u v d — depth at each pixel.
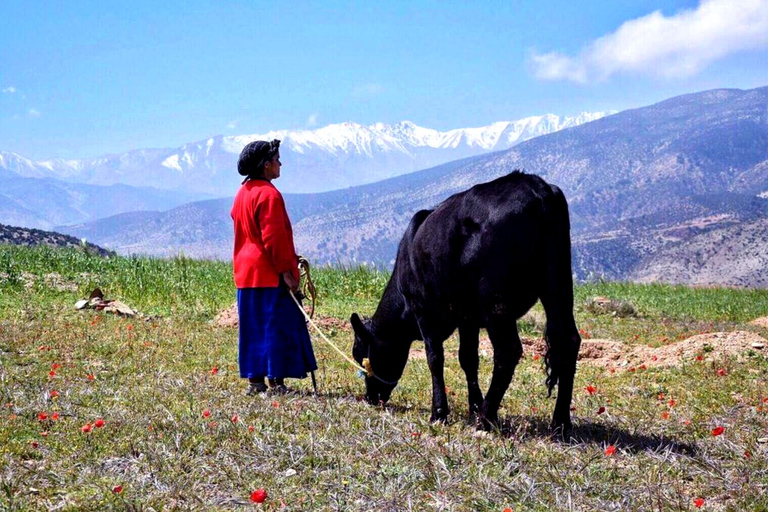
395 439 5.93
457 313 6.59
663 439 6.26
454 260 6.24
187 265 19.58
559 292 5.84
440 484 4.97
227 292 16.17
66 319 11.62
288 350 7.63
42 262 17.88
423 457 5.48
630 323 16.39
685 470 5.41
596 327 15.49
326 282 18.23
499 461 5.48
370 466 5.33
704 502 4.78
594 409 7.55
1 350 9.23
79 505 4.53
